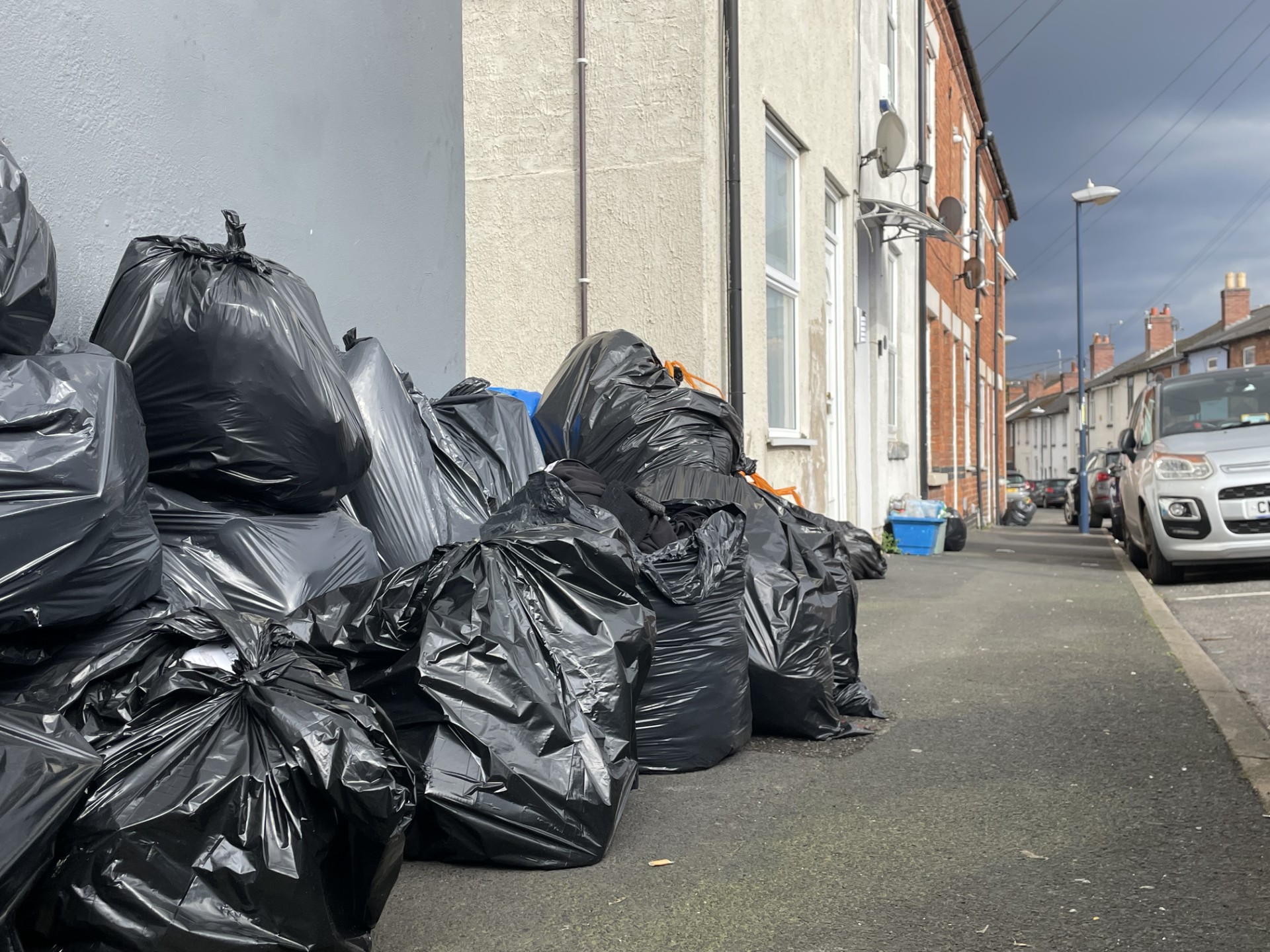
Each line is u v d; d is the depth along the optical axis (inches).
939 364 735.1
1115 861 106.7
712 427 203.8
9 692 83.3
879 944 88.6
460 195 206.5
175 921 70.8
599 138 274.5
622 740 108.1
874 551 370.0
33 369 82.5
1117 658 217.6
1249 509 337.4
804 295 359.9
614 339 210.1
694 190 267.0
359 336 172.7
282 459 108.1
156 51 129.6
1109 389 2711.6
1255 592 323.3
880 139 423.8
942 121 747.4
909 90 587.8
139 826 71.3
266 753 76.9
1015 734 157.6
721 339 274.7
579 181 275.6
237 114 143.9
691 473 189.8
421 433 144.5
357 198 171.8
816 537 179.5
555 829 101.7
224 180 141.4
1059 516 1647.4
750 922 92.8
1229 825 116.7
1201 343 2145.7
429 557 120.0
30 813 66.7
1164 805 124.0
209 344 103.8
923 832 115.6
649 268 270.7
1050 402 3358.8
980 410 1008.9
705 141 266.5
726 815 121.3
